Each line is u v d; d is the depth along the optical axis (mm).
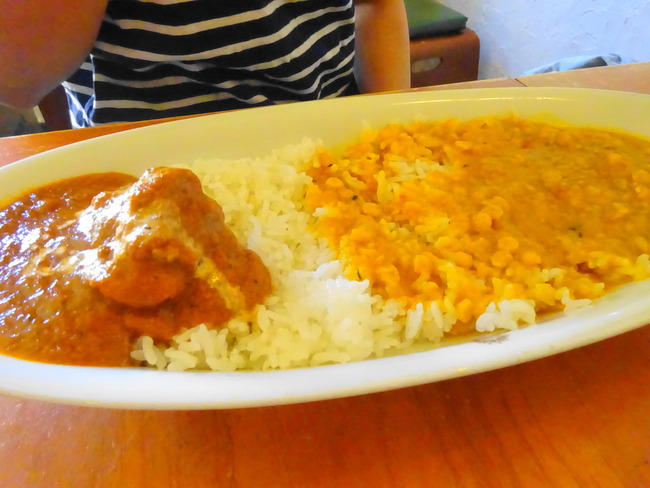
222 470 206
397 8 531
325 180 340
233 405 191
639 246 274
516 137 356
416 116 369
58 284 243
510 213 299
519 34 854
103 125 406
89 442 214
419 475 202
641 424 214
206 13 405
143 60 419
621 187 310
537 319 248
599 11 696
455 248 280
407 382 196
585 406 221
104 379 204
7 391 199
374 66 539
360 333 251
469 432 214
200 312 249
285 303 273
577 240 281
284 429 218
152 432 218
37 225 290
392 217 313
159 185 244
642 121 353
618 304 237
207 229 258
